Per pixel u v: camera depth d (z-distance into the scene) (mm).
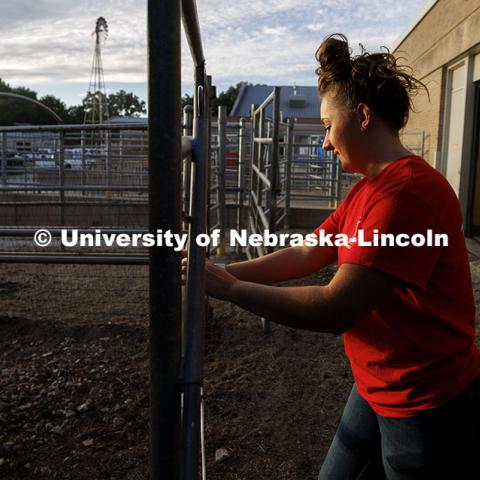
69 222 7152
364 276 1262
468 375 1451
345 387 3771
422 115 11945
